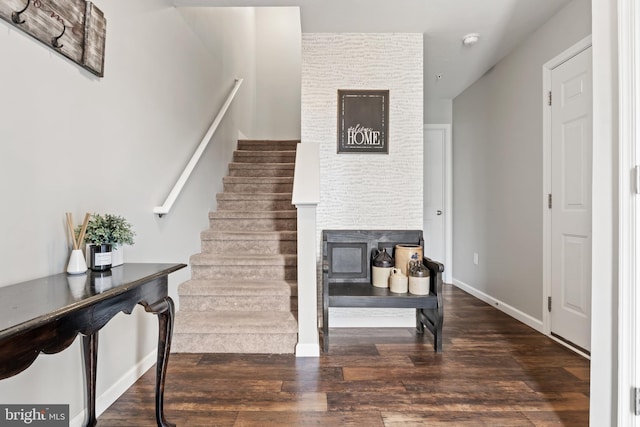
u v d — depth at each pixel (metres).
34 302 0.97
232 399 1.79
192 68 2.90
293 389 1.88
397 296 2.36
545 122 2.67
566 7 2.44
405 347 2.46
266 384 1.93
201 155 2.91
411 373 2.07
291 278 2.78
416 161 2.90
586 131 2.28
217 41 3.57
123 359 1.88
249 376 2.02
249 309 2.57
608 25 1.34
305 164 2.61
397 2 2.40
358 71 2.88
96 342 1.54
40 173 1.35
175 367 2.13
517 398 1.81
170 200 2.29
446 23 2.68
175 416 1.64
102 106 1.71
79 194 1.55
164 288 1.50
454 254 4.48
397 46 2.87
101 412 1.67
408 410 1.70
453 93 4.29
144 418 1.63
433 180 4.59
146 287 1.37
